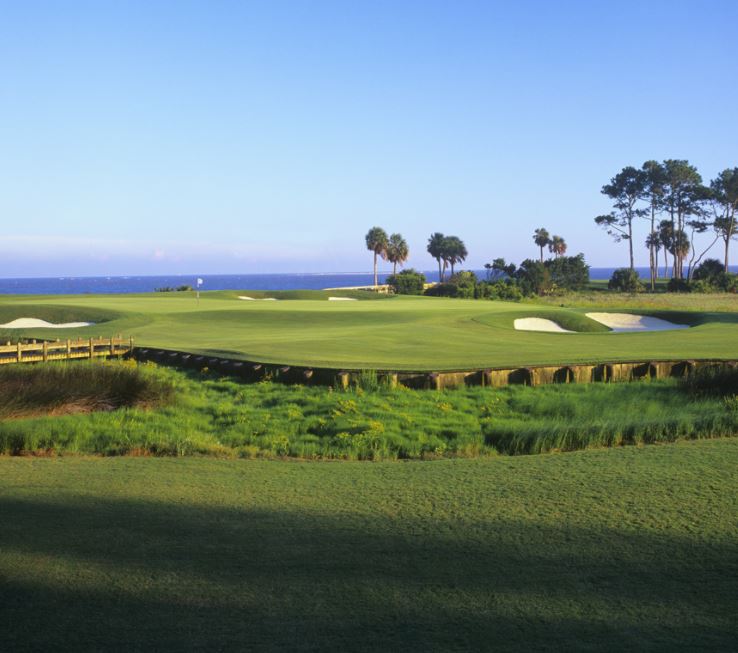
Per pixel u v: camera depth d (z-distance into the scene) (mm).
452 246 113312
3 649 3979
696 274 84562
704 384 15211
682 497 6777
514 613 4387
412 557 5336
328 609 4477
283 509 6641
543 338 23828
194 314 32438
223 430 12594
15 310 33969
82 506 6789
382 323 29375
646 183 91438
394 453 10312
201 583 4891
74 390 13570
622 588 4727
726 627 4152
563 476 7758
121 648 3994
